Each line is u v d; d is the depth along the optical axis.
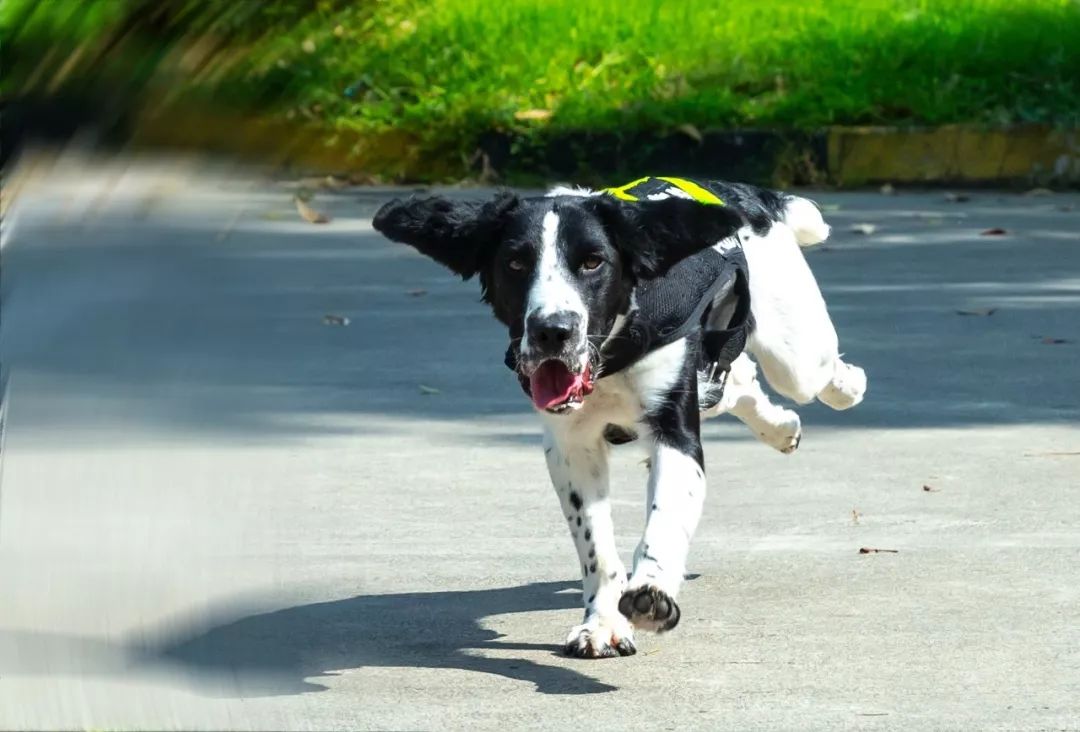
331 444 11.22
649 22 29.14
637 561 7.18
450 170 27.05
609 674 7.18
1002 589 8.28
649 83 27.67
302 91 25.03
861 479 10.43
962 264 18.64
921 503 9.88
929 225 21.66
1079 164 25.59
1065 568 8.61
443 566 8.82
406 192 25.64
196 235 15.55
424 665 7.30
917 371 13.41
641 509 9.95
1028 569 8.60
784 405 12.35
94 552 8.58
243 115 17.92
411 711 6.69
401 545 9.17
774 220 9.12
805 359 9.11
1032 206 23.69
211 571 8.38
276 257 19.06
